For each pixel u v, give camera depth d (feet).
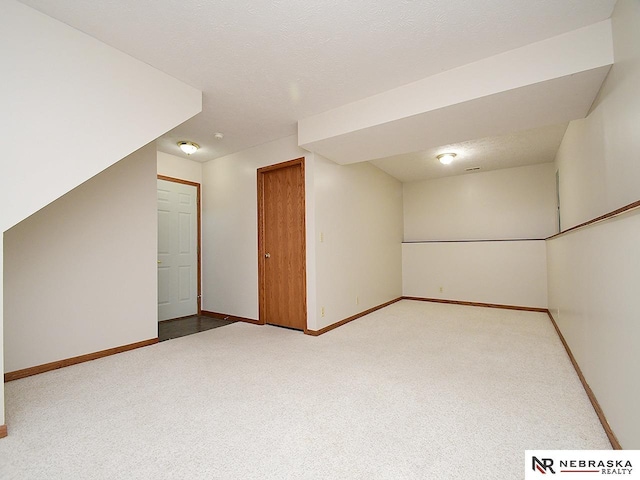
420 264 19.38
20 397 6.61
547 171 16.26
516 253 16.29
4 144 5.29
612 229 5.03
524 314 14.94
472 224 18.45
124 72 6.89
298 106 9.48
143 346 10.18
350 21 5.92
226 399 6.47
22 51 5.49
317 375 7.70
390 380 7.37
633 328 4.14
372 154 11.52
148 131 7.29
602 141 6.73
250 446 4.91
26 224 7.96
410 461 4.54
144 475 4.30
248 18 5.82
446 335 11.30
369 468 4.40
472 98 7.29
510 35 6.36
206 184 15.37
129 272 9.96
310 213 11.54
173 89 7.83
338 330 12.10
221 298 14.62
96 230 9.23
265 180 13.14
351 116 9.25
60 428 5.45
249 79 7.98
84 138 6.25
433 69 7.57
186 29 6.14
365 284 15.17
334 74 7.77
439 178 19.49
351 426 5.46
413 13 5.71
